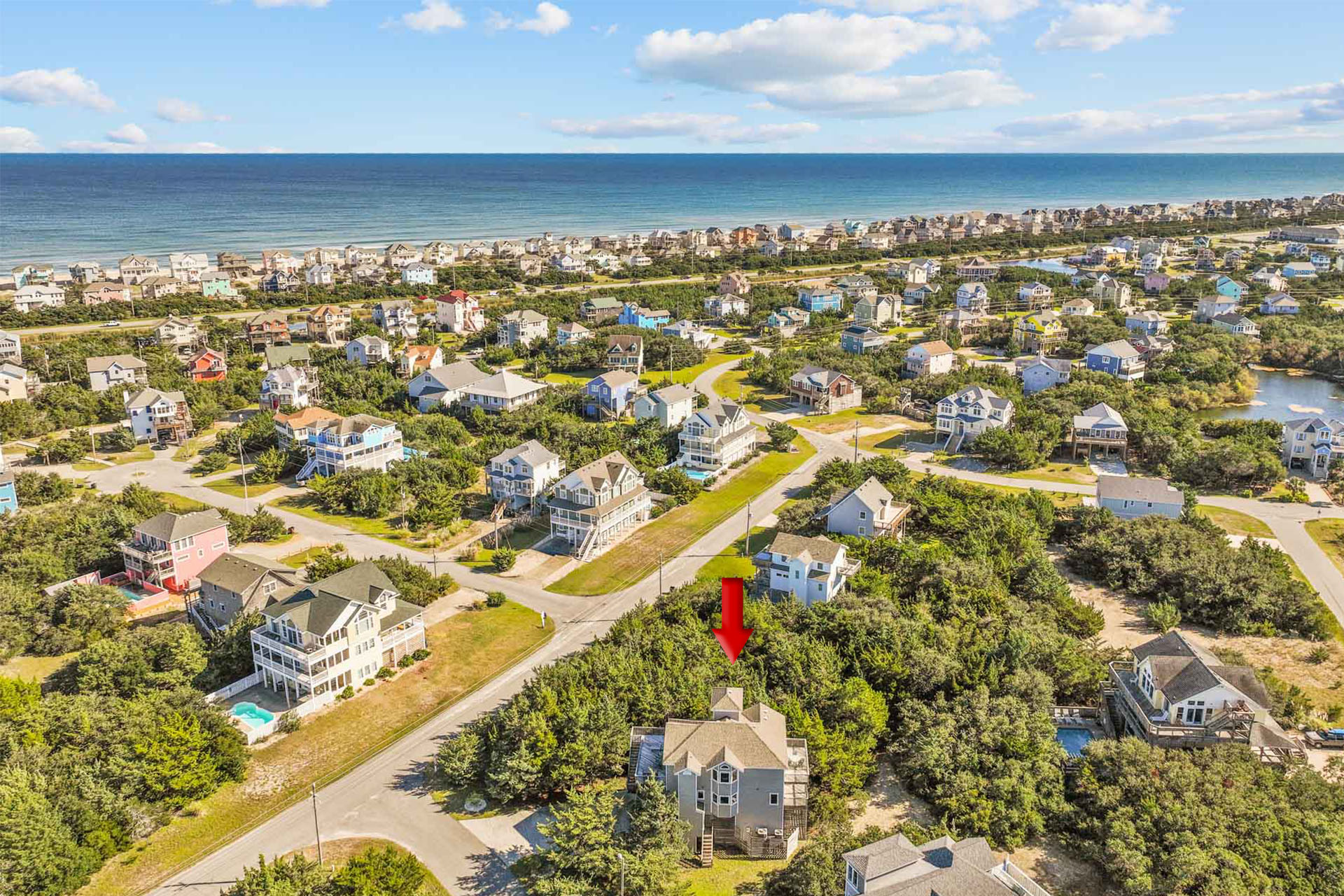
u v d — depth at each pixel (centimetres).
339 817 5853
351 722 6881
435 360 17688
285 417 13275
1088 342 19088
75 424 14488
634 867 4928
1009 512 9906
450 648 7969
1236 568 8588
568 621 8469
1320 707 6962
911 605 7900
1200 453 12169
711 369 18688
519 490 11056
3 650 7794
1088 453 13050
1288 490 11544
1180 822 5125
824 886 4903
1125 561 9019
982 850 4925
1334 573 9306
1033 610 8006
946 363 17862
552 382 17250
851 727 6244
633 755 5972
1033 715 6231
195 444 13675
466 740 6125
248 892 4728
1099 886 5188
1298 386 17738
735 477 12438
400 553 9969
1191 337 19662
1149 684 6488
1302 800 5444
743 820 5556
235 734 6319
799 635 7356
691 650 7056
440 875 5322
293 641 7062
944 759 5906
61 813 5322
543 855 5241
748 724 5678
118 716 6247
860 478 10969
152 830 5647
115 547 9594
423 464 11894
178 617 8612
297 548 10044
